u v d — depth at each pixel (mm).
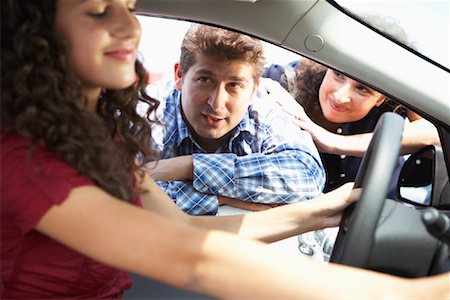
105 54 1129
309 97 2771
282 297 968
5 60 1092
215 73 2082
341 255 1253
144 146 1471
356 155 2676
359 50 1906
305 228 1596
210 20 1908
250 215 1648
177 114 2322
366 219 1229
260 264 970
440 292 980
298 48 1929
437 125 2021
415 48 1924
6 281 1143
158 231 982
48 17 1104
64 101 1098
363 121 2773
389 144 1261
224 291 981
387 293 970
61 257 1150
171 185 2156
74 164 1054
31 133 1044
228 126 2197
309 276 973
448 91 1943
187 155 2357
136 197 1374
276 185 2186
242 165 2191
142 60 1453
